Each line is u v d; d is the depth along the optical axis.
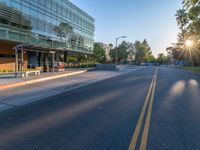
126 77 24.70
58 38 36.62
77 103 9.50
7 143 4.93
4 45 27.36
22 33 26.83
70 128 5.96
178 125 6.21
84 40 49.75
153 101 9.87
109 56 110.12
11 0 24.86
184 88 14.70
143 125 6.18
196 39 33.34
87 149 4.54
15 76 20.62
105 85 16.62
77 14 45.34
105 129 5.85
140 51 122.00
